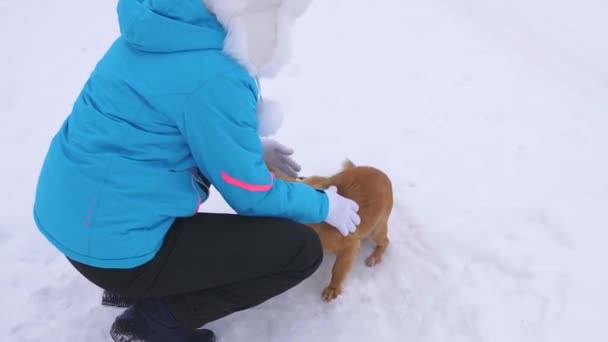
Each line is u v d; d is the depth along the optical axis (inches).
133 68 50.2
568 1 192.5
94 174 50.3
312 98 130.1
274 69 55.1
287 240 60.4
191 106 48.9
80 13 164.1
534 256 88.3
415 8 180.4
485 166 110.0
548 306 80.4
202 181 58.4
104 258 52.5
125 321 66.0
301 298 80.7
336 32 162.1
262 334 75.5
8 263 84.3
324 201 64.6
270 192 57.9
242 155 52.2
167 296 63.3
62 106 124.9
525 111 129.8
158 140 51.1
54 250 86.5
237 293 62.7
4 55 142.5
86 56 143.6
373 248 90.1
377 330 76.6
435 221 95.0
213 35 50.0
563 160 113.0
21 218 93.3
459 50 156.6
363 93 133.3
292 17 53.2
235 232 58.9
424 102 131.2
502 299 81.4
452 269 85.7
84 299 78.9
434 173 107.3
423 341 75.3
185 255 57.3
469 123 123.9
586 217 97.1
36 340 73.3
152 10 47.9
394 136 118.3
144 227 52.9
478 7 185.9
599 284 84.0
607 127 125.6
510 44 163.3
